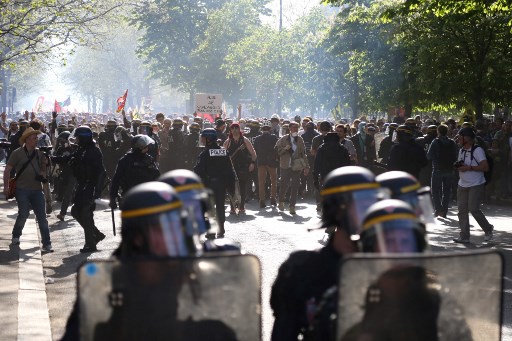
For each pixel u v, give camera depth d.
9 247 16.62
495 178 27.33
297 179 23.44
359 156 26.81
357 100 49.16
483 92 31.44
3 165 48.50
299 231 19.42
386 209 4.02
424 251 4.07
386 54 39.78
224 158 17.44
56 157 16.50
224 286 3.96
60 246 17.39
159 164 28.67
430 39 31.39
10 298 11.81
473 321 4.04
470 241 18.00
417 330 3.91
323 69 52.44
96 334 3.89
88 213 16.41
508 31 30.52
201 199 4.47
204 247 4.70
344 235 4.34
